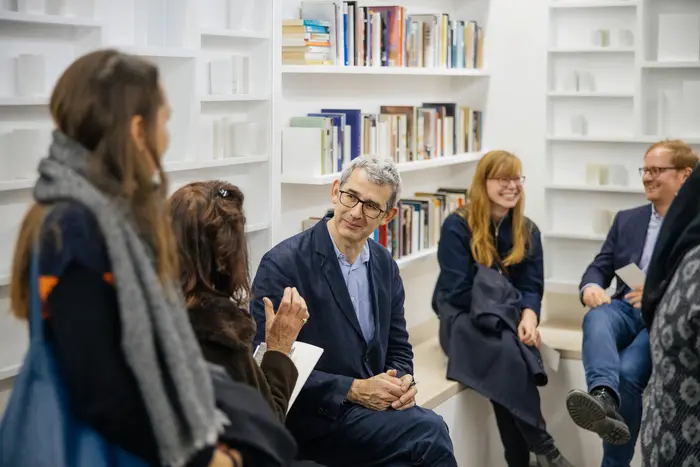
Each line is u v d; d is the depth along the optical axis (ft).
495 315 13.73
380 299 10.35
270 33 12.91
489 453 14.89
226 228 6.53
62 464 4.52
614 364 13.10
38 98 9.22
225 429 5.27
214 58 12.62
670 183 14.07
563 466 13.53
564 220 18.63
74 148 4.60
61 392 4.57
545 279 18.47
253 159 12.69
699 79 17.40
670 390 7.85
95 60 4.66
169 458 4.50
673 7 17.40
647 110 17.81
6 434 4.64
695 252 7.75
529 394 13.48
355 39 14.75
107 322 4.44
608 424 12.38
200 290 6.46
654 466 8.08
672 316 7.77
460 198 17.93
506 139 18.97
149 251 4.63
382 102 16.97
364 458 9.78
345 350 9.93
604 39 17.72
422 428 9.76
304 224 14.51
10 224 9.36
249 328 6.43
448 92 19.30
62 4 9.75
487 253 14.25
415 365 14.74
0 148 9.14
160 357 4.58
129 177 4.55
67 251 4.42
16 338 9.38
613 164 18.17
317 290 9.84
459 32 17.85
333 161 14.15
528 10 18.51
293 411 9.68
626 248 14.67
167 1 11.52
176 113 11.60
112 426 4.44
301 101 14.66
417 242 16.61
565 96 18.35
